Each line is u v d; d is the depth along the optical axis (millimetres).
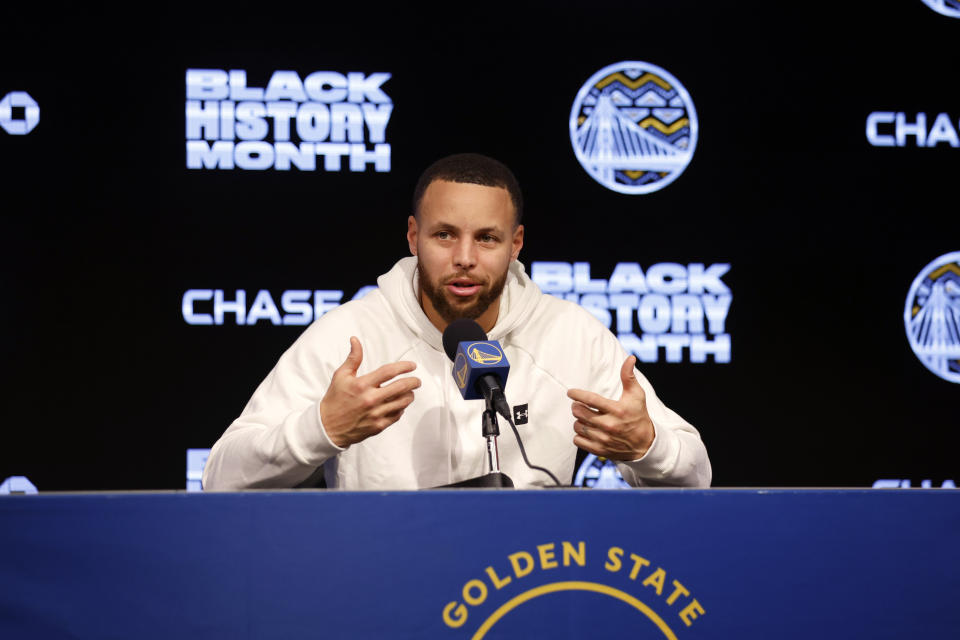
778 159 13344
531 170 13164
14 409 12148
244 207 12688
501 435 6484
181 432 12422
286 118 12820
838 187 13352
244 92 12758
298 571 3465
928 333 13344
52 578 3373
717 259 13258
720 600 3576
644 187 13266
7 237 12234
